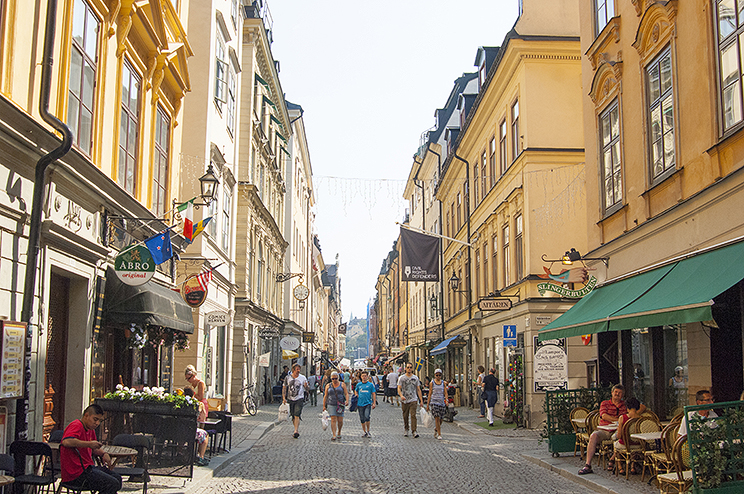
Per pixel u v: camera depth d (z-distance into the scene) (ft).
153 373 49.78
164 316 39.45
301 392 57.88
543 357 56.34
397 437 58.08
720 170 31.78
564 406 42.73
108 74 36.94
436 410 56.54
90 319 35.14
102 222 36.06
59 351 33.55
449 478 35.14
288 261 149.59
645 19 39.99
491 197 85.97
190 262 60.54
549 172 67.56
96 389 36.47
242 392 85.76
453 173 116.57
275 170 118.01
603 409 37.04
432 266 88.33
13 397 25.18
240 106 87.10
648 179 40.42
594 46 49.55
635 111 42.45
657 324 29.78
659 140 39.24
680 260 35.32
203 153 63.05
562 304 65.72
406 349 190.90
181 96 52.47
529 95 68.59
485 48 93.35
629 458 33.04
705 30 32.89
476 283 97.19
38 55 27.55
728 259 29.12
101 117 35.68
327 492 30.96
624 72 44.32
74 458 23.71
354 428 67.46
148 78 44.70
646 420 33.40
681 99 35.63
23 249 27.14
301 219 180.96
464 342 101.40
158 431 32.40
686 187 35.27
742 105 29.86
